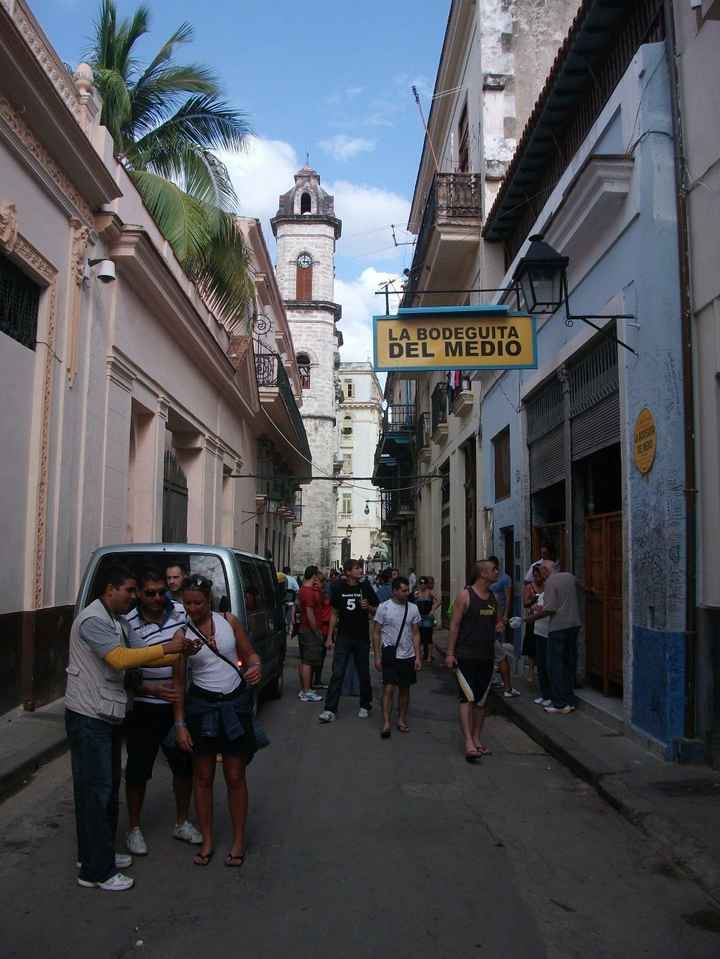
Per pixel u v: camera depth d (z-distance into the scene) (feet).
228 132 54.65
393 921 14.39
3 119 27.91
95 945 13.35
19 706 29.73
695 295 25.14
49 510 32.50
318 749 28.09
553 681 32.81
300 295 173.06
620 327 29.53
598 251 32.12
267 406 85.51
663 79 26.96
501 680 41.29
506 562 52.37
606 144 31.17
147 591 17.53
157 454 48.73
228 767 17.13
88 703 15.74
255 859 17.35
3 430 28.89
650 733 26.07
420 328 32.71
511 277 47.70
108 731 15.96
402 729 31.24
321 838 18.75
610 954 13.41
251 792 22.61
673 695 24.71
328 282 174.19
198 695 17.13
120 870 16.60
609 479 34.45
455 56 68.54
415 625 30.94
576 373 36.22
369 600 34.01
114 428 40.68
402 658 30.53
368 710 34.17
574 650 32.89
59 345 33.55
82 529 36.17
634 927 14.43
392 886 15.97
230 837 18.72
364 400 280.72
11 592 29.48
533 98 58.59
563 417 38.11
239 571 28.63
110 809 16.05
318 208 175.83
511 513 49.21
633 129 27.84
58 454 33.24
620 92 29.32
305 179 177.17
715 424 24.00
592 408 34.06
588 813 21.08
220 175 53.57
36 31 31.50
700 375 24.81
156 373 48.14
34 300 32.07
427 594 55.83
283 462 116.88
